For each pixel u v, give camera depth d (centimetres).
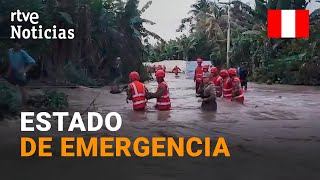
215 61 5666
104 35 2627
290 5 3941
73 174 524
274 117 1105
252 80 4012
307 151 664
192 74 5012
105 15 2594
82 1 2316
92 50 2348
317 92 2311
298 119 1068
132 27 3034
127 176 514
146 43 3378
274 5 4144
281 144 719
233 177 510
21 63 1156
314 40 3612
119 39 2730
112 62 2667
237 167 559
